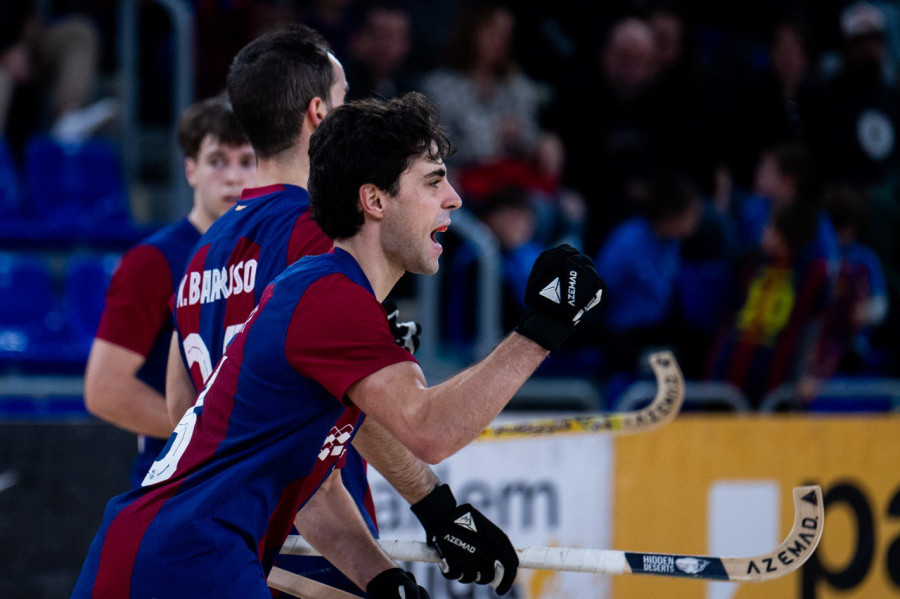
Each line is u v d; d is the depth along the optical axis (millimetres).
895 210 25969
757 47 28328
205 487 7055
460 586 14539
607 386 20438
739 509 15688
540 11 24703
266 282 8133
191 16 20078
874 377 24578
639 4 25172
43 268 18922
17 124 22328
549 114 24203
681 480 15508
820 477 15938
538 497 14898
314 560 9586
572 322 7039
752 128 24859
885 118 26672
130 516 7168
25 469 14148
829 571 15758
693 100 24812
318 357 6914
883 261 25781
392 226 7219
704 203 23578
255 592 6910
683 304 21703
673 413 10047
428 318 18203
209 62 18969
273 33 8766
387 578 8023
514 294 20438
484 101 23250
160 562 6918
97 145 21625
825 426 16016
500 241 20609
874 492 16172
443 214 7312
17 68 22172
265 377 7062
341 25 23766
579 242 23453
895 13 30312
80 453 14258
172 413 8984
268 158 8711
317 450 7293
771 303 21078
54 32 22922
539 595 14836
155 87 22094
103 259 18688
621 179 23672
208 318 8531
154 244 11078
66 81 22922
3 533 14047
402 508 14141
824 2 28828
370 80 23641
